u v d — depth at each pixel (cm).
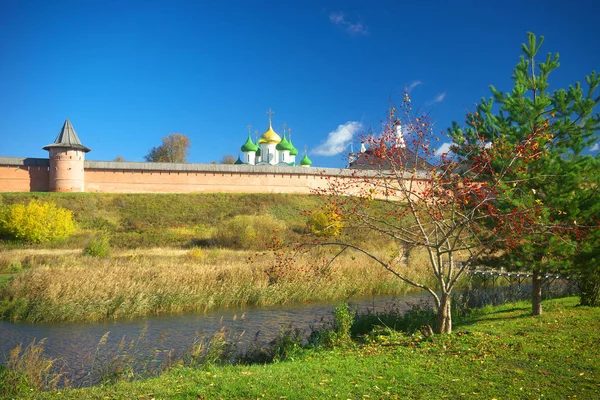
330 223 1039
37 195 4553
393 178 987
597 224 1076
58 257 2603
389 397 645
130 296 1762
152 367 1106
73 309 1667
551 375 728
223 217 4647
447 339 971
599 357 813
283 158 7706
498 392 656
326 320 1645
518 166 1003
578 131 1134
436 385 693
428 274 2289
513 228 918
